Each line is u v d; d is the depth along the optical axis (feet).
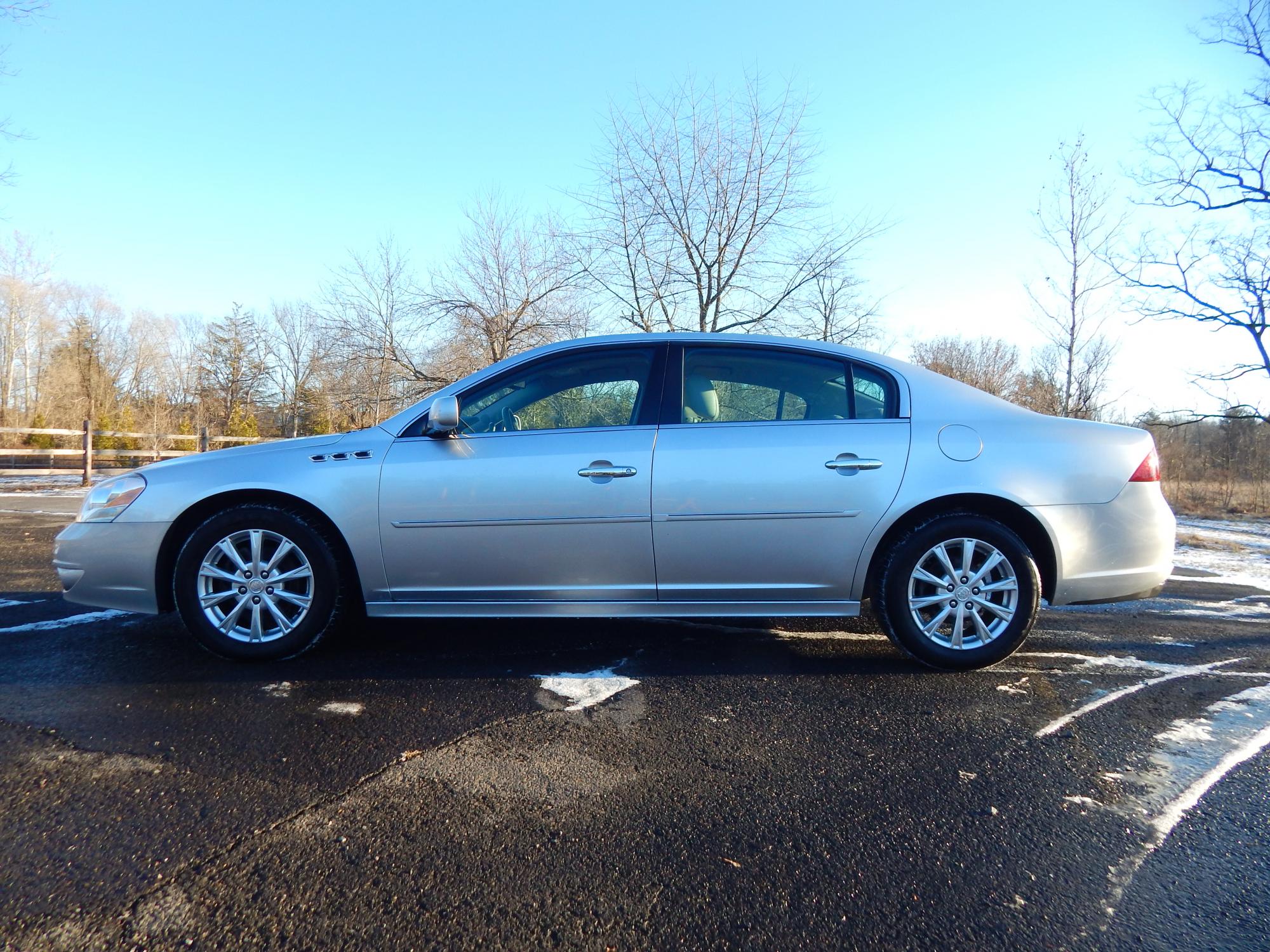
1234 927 5.21
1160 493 10.84
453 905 5.38
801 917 5.32
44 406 129.18
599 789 7.14
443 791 7.04
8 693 9.46
